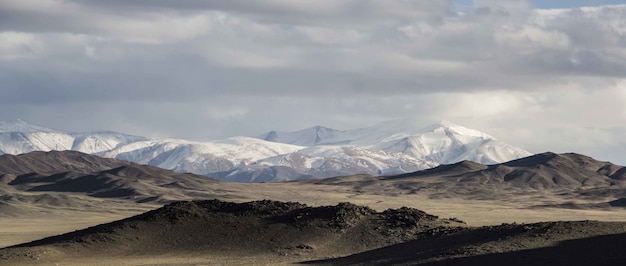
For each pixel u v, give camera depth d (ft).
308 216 554.46
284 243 523.70
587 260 382.63
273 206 574.97
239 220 556.51
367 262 452.76
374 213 559.38
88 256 513.45
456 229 503.20
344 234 530.27
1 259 499.51
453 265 409.49
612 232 423.64
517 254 407.03
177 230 547.49
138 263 485.97
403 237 513.45
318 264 462.60
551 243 417.49
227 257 503.20
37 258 501.15
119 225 554.46
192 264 479.41
